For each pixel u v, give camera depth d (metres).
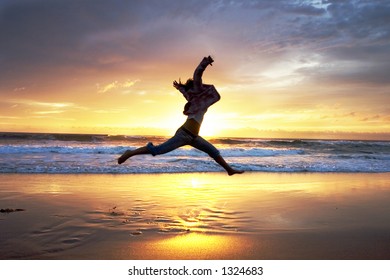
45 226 6.60
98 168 14.91
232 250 5.62
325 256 5.42
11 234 6.08
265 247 5.78
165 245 5.77
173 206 8.46
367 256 5.45
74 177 12.68
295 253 5.53
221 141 43.25
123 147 23.55
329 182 13.25
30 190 10.01
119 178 12.81
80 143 35.31
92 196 9.46
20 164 15.30
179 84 5.22
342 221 7.48
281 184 12.41
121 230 6.48
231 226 6.92
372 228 6.99
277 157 23.83
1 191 9.72
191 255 5.39
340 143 42.41
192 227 6.79
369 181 13.80
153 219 7.28
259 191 10.82
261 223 7.18
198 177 13.71
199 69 4.98
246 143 42.19
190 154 23.17
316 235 6.45
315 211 8.38
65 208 8.05
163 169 15.45
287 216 7.81
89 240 5.90
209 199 9.38
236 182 12.63
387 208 8.92
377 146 38.69
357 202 9.59
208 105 5.07
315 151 31.81
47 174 13.15
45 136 39.41
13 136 38.72
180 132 5.00
